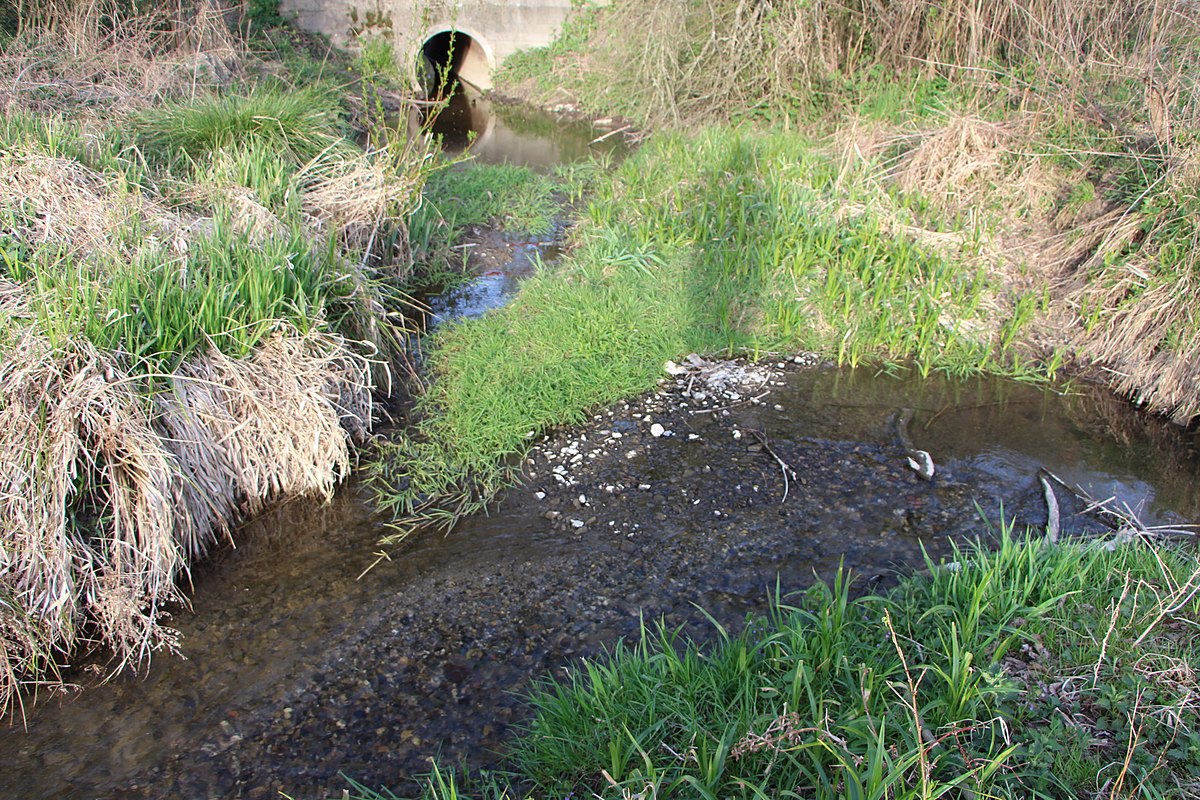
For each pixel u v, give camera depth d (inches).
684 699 133.0
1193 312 224.4
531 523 191.2
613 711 133.1
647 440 218.4
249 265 203.6
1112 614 141.9
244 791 132.4
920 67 404.5
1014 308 264.5
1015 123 326.3
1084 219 285.1
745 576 173.0
